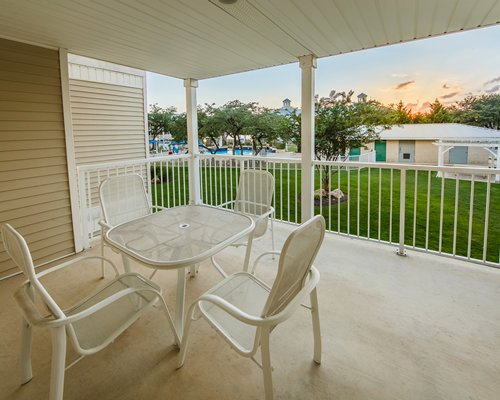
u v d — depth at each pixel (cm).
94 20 258
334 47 336
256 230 277
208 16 253
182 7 236
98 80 490
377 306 236
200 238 203
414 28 285
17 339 205
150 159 445
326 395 158
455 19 264
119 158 532
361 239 374
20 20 256
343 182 823
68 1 223
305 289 148
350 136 643
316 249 155
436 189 732
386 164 330
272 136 775
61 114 331
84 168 361
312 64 364
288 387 163
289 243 119
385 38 310
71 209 347
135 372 174
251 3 230
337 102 640
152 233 213
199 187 521
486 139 691
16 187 303
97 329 151
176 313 195
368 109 645
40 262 325
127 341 199
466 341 196
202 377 170
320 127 645
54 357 132
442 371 172
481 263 298
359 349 191
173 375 171
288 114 741
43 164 321
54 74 323
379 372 172
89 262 324
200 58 376
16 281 294
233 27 276
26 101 304
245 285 185
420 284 268
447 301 241
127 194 290
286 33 294
